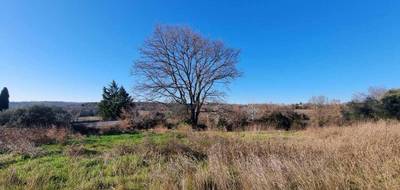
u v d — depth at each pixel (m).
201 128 25.30
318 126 22.72
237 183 6.07
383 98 25.34
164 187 5.77
